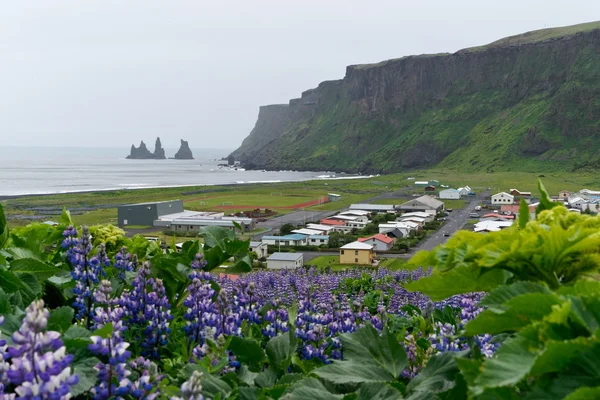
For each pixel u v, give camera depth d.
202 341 4.36
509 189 174.88
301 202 154.50
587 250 2.37
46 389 2.19
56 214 126.88
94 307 4.64
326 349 4.59
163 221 103.69
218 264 6.27
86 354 3.05
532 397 1.74
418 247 82.62
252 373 3.66
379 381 2.85
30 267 4.55
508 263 2.52
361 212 121.38
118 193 182.38
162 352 4.53
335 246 83.81
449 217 119.88
